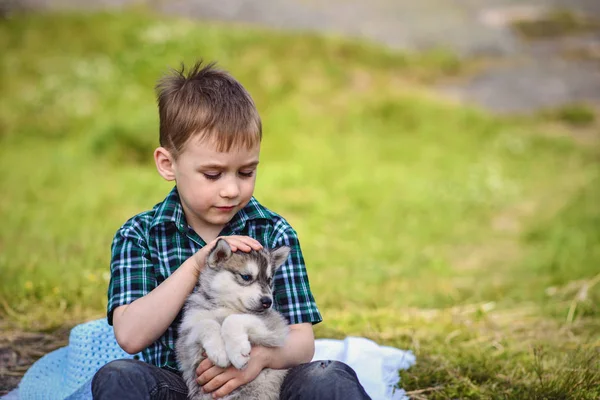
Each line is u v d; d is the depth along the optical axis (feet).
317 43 69.82
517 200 43.62
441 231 37.68
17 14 70.08
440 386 17.49
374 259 32.12
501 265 32.04
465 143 55.62
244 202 13.42
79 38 66.44
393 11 81.35
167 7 76.69
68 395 15.85
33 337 20.71
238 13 77.10
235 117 12.85
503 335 21.54
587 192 43.57
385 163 50.85
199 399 12.72
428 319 23.20
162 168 13.91
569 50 75.92
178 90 13.34
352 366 17.65
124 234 13.66
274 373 13.12
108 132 49.03
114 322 12.91
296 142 53.47
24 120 54.39
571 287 26.61
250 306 13.33
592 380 17.24
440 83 68.90
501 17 80.43
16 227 33.19
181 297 12.75
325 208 39.96
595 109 64.34
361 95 62.95
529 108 64.23
